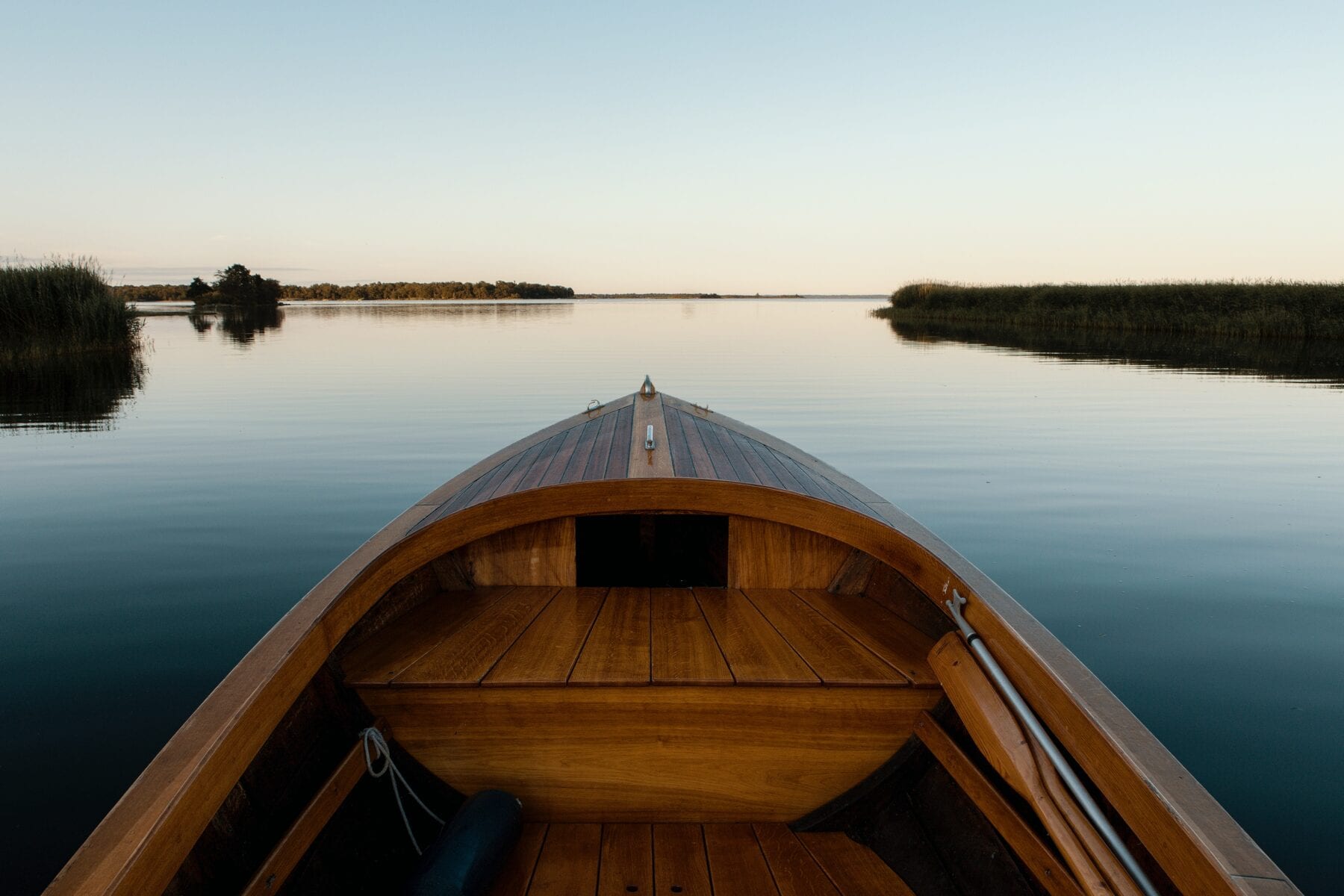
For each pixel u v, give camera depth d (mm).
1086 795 1664
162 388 15688
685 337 32125
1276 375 17469
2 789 3225
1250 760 3535
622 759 2398
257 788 1840
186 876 1535
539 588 3246
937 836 2178
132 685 4090
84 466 8977
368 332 34875
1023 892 1857
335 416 12359
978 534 6695
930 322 43312
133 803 1443
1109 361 21016
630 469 3846
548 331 35906
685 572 4500
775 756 2406
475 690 2309
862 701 2357
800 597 3174
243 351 24172
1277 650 4582
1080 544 6426
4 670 4254
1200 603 5262
